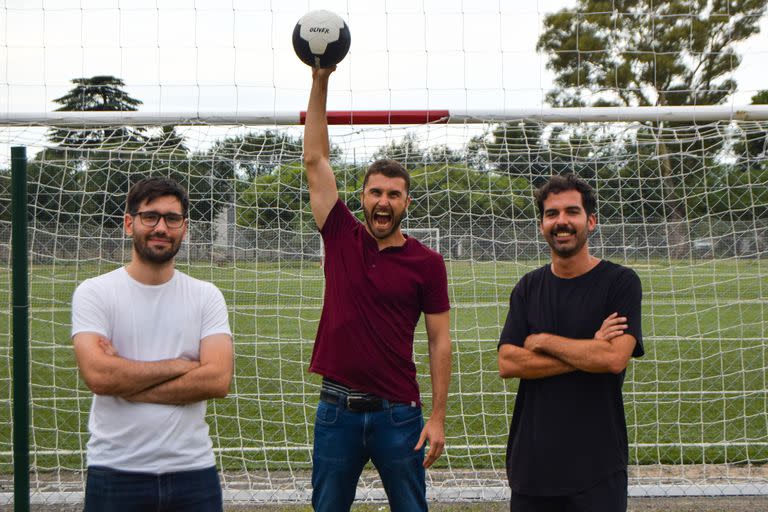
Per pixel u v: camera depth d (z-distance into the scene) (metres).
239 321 12.27
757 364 9.24
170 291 2.68
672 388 8.08
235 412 6.98
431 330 3.16
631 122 5.27
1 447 5.91
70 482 5.14
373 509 4.62
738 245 7.12
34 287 11.67
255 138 5.30
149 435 2.53
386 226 3.06
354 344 3.02
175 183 2.65
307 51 3.19
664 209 5.93
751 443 5.57
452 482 5.10
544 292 3.05
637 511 4.52
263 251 6.37
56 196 6.07
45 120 4.80
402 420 3.03
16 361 3.04
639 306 2.93
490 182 5.75
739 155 5.38
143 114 4.84
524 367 2.93
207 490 2.62
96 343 2.53
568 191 2.94
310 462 5.64
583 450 2.85
